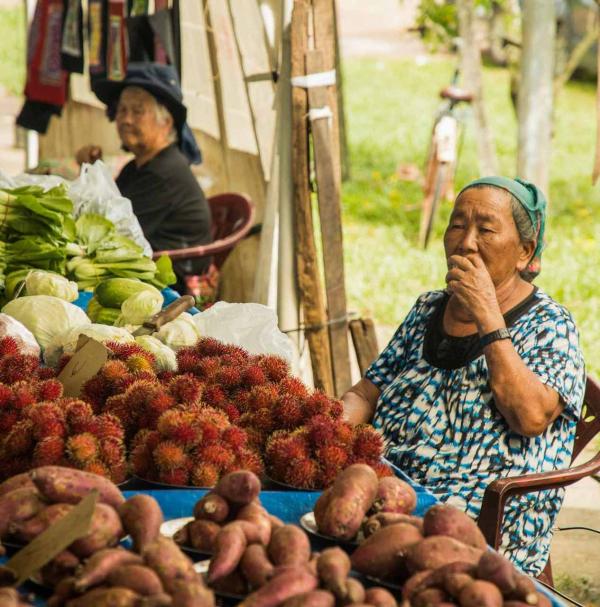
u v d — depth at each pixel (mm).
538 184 7070
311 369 4621
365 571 1625
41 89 6555
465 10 8039
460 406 2768
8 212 3809
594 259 8250
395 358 3113
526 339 2771
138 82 5297
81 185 4250
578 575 3822
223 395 2336
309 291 4391
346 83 16484
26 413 2057
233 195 5871
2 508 1663
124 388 2295
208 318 3205
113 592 1389
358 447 2082
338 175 4348
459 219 2816
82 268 3871
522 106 6996
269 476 2111
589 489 4633
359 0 21672
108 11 5457
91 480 1688
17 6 19844
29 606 1457
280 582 1434
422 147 12648
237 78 6051
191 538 1702
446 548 1558
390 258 8258
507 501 2643
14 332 2914
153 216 5387
